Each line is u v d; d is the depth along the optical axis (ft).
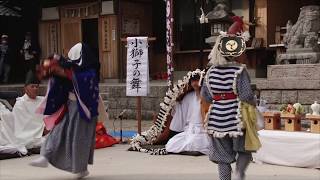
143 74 31.94
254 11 55.93
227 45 18.11
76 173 21.86
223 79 18.04
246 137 17.71
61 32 67.26
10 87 60.90
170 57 35.58
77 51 22.15
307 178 21.39
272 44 54.54
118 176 22.47
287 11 57.06
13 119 28.99
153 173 22.98
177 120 29.43
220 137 17.88
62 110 21.74
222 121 17.90
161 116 30.07
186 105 29.14
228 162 18.15
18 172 23.91
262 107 27.96
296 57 43.91
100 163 25.96
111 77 62.90
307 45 43.80
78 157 21.36
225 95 18.07
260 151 25.14
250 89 17.85
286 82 40.32
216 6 54.29
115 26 62.13
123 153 29.22
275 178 21.43
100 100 23.02
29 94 29.63
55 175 23.12
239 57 18.33
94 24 65.36
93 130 22.15
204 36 60.34
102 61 63.67
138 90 32.01
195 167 24.31
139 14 64.59
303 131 25.86
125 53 62.90
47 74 21.52
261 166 24.44
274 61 55.93
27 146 29.35
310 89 39.06
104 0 62.75
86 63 21.85
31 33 71.46
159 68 65.51
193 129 28.22
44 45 68.90
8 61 70.23
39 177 22.68
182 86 28.73
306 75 39.65
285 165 24.40
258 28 55.62
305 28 44.27
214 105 18.25
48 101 21.49
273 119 26.30
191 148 27.76
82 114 21.11
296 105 26.03
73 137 21.33
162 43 65.31
